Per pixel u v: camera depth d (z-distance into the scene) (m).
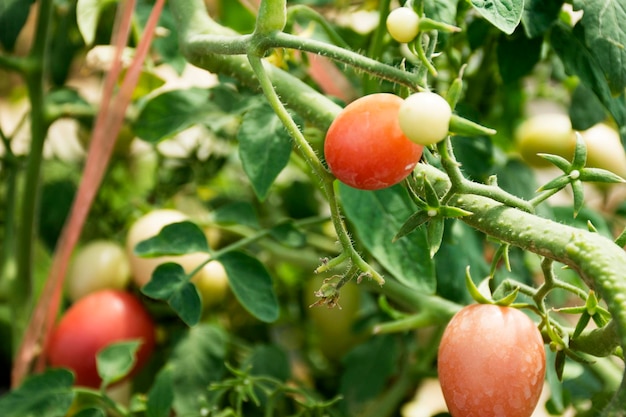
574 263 0.35
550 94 0.71
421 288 0.46
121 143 0.67
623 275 0.34
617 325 0.34
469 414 0.37
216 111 0.53
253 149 0.47
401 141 0.35
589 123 0.52
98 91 0.76
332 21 0.62
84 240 0.69
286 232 0.52
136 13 0.54
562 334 0.39
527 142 0.61
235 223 0.53
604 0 0.44
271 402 0.51
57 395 0.49
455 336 0.37
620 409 0.33
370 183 0.35
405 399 0.68
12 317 0.63
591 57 0.48
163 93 0.53
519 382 0.36
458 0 0.47
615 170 0.60
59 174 0.71
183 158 0.69
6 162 0.65
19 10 0.55
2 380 0.72
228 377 0.60
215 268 0.60
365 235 0.46
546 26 0.46
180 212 0.68
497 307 0.38
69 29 0.64
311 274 0.66
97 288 0.61
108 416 0.62
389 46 0.53
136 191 0.74
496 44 0.54
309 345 0.74
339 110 0.44
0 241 0.72
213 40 0.42
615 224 0.66
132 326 0.59
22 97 0.85
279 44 0.37
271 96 0.37
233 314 0.70
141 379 0.62
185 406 0.55
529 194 0.55
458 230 0.52
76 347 0.57
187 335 0.58
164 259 0.59
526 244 0.36
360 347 0.61
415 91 0.36
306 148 0.36
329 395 0.68
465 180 0.36
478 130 0.33
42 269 0.73
